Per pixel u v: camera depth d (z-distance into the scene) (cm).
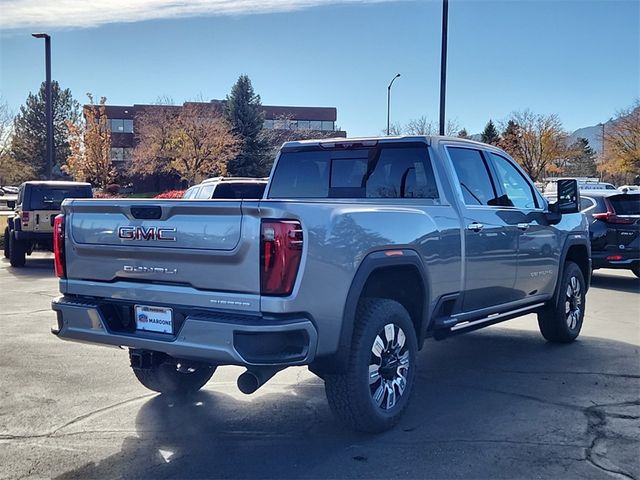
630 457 454
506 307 666
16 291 1219
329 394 477
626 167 5456
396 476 427
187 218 445
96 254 491
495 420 529
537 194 749
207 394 604
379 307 492
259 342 417
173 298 451
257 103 5666
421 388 619
